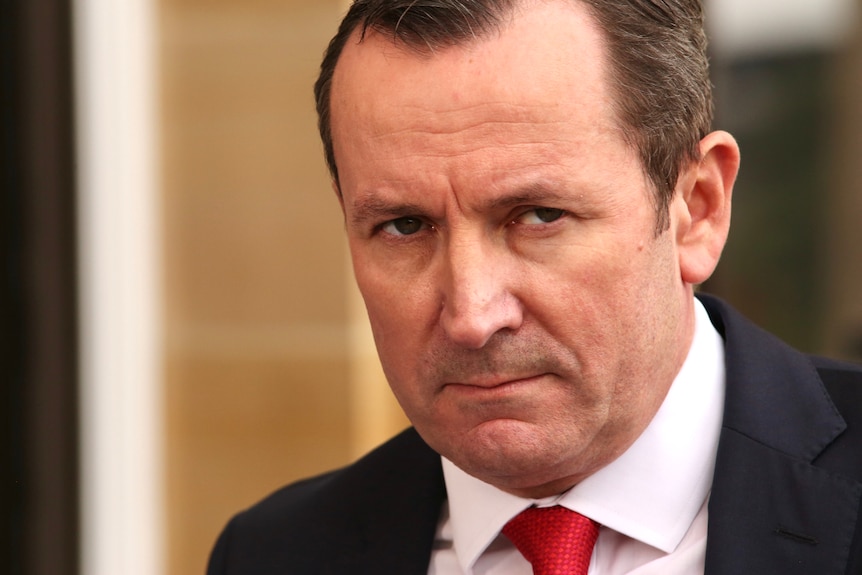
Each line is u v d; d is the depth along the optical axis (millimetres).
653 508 5113
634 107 4621
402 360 4797
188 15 10828
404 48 4527
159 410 11047
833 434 5090
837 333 10406
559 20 4535
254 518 6344
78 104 10984
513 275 4539
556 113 4449
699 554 5031
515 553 5383
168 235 10977
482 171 4430
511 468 4719
